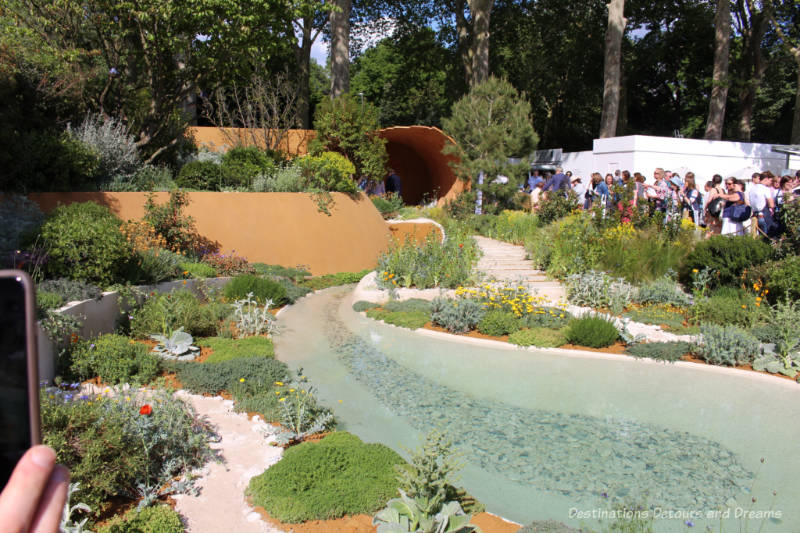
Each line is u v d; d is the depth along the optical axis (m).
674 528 4.22
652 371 7.95
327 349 8.84
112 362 6.71
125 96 14.19
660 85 35.72
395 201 21.17
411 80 35.97
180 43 13.34
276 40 15.09
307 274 14.35
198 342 8.50
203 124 27.38
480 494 4.71
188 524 4.11
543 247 13.62
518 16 31.06
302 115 26.31
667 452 5.50
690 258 11.61
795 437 5.86
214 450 5.28
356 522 4.25
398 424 6.09
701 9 29.73
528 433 5.90
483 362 8.27
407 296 11.88
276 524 4.15
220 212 13.48
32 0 12.38
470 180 19.47
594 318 9.23
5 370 0.59
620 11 21.27
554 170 21.78
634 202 13.88
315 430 5.70
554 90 33.84
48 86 11.56
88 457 4.15
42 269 7.93
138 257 9.43
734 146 17.84
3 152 9.73
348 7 22.80
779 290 9.74
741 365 8.18
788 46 21.09
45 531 0.58
